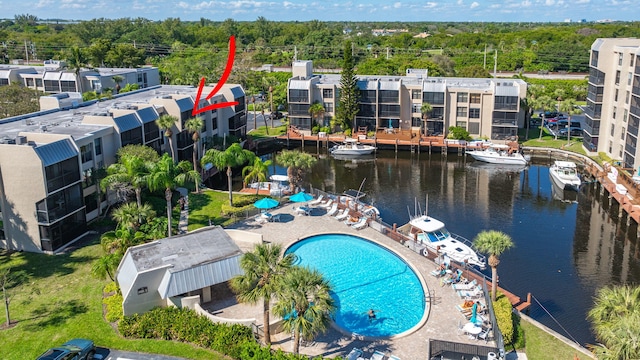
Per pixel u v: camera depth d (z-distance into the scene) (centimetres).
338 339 3447
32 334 3544
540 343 3534
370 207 5953
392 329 3622
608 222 6181
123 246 4278
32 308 3888
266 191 6712
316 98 10225
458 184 7650
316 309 2934
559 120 10700
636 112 7069
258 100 13038
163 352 3328
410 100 9881
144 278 3659
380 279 4344
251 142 9462
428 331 3534
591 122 8512
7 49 16925
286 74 14638
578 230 5941
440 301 3919
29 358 3294
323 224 5466
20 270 4512
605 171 7356
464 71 13138
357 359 3186
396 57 15338
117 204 5994
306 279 2969
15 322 3694
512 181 7762
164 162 4909
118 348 3375
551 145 9162
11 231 4903
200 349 3359
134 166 4956
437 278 4269
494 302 3856
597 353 2762
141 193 6141
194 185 6881
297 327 2930
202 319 3506
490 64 16162
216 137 8325
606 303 3000
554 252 5359
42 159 4659
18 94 8438
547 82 13538
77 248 4975
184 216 5769
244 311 3759
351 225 5409
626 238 5716
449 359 3162
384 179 7938
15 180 4734
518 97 9044
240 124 9219
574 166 7488
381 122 10125
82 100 8444
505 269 4981
